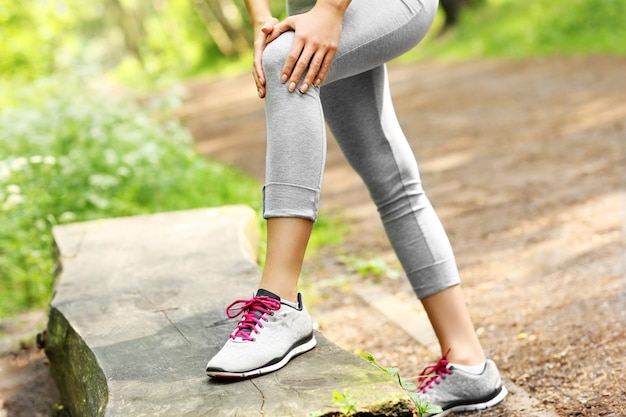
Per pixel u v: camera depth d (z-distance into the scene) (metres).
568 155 6.02
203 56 22.84
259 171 7.16
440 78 11.69
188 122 11.12
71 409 2.55
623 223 4.19
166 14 23.86
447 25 16.83
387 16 1.97
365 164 2.25
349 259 4.29
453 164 6.38
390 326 3.26
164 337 2.19
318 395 1.75
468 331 2.30
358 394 1.74
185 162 6.31
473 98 9.45
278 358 1.88
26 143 5.56
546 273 3.60
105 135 5.82
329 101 2.20
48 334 2.60
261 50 1.95
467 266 3.91
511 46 13.34
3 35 8.34
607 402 2.24
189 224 3.43
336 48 1.89
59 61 7.61
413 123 8.51
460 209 5.04
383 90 2.22
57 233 3.43
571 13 13.27
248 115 11.16
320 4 1.89
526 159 6.12
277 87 1.88
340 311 3.56
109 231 3.41
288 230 1.90
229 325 2.25
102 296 2.61
